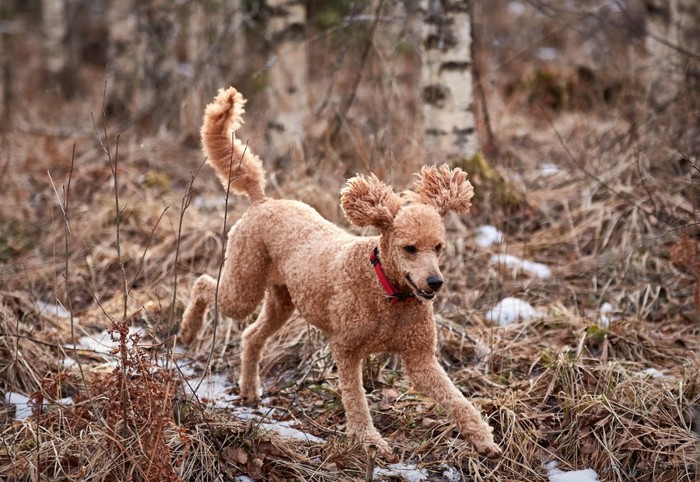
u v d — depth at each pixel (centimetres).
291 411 449
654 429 402
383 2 745
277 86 880
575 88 999
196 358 513
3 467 363
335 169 714
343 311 388
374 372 472
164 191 774
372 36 742
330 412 445
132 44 1271
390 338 382
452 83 717
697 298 499
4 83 1223
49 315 552
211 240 657
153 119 1045
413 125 791
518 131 931
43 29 1572
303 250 416
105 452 356
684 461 379
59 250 675
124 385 353
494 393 450
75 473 361
